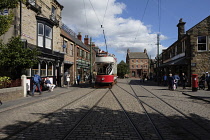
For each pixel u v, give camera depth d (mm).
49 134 4391
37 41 14602
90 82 22281
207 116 6293
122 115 6344
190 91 14250
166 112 6867
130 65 73438
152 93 13305
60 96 11469
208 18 18312
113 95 11914
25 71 12961
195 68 18469
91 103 8773
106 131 4621
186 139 4137
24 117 6059
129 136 4270
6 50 9609
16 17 12219
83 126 5039
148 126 5090
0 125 5152
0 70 10828
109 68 17656
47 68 15906
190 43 18766
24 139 4070
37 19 14641
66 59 21406
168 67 29922
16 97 10227
